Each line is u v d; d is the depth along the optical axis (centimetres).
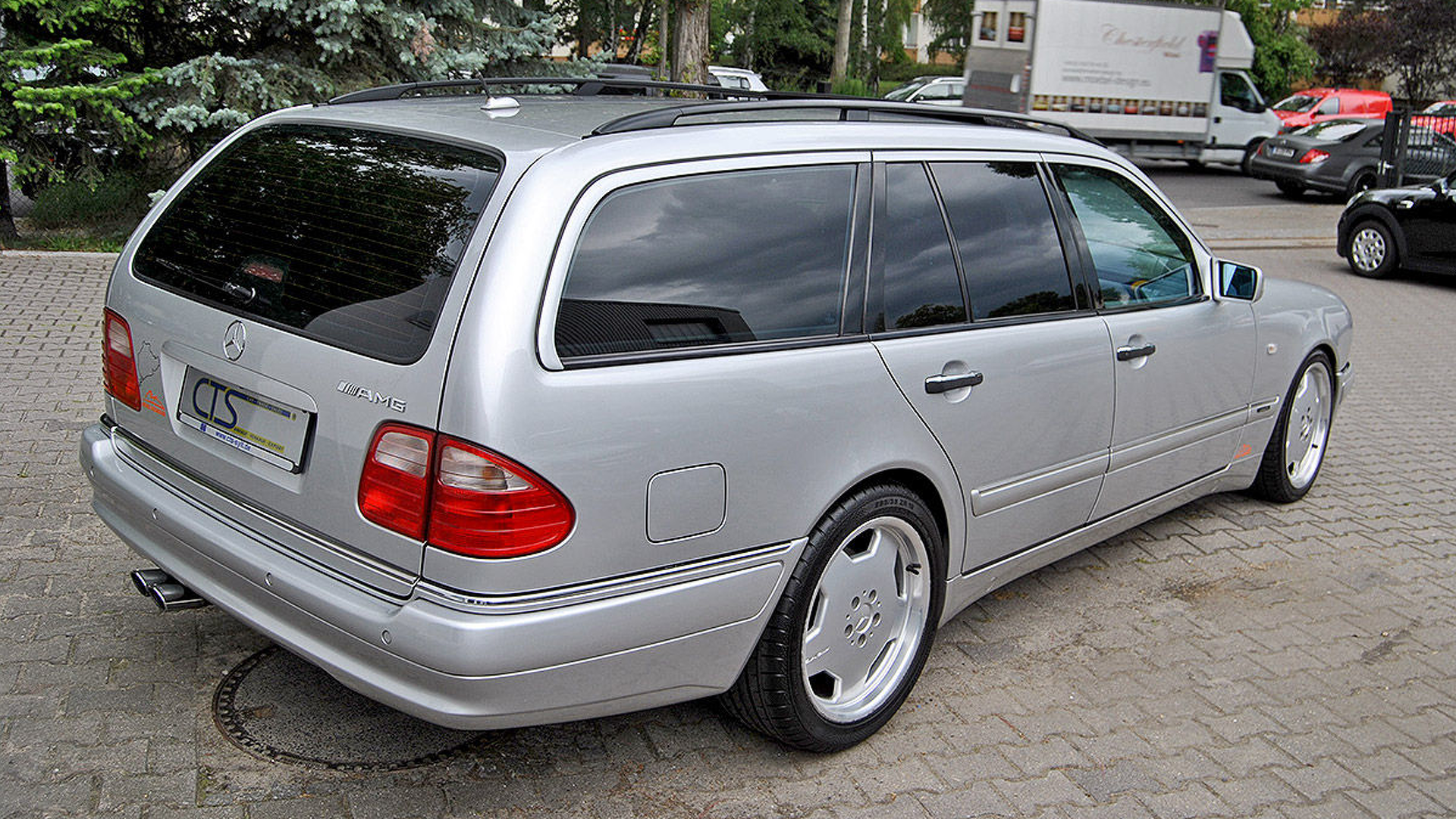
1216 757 353
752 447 293
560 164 275
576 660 269
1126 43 2231
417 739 332
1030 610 449
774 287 307
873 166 338
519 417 256
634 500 273
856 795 321
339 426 274
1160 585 478
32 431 545
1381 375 894
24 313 747
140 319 334
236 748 321
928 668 397
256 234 317
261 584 288
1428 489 620
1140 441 438
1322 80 4147
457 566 257
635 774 324
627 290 278
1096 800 327
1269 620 450
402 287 273
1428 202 1298
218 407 309
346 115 337
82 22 918
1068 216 404
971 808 319
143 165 1041
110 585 407
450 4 1030
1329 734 371
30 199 1136
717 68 2392
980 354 357
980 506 369
